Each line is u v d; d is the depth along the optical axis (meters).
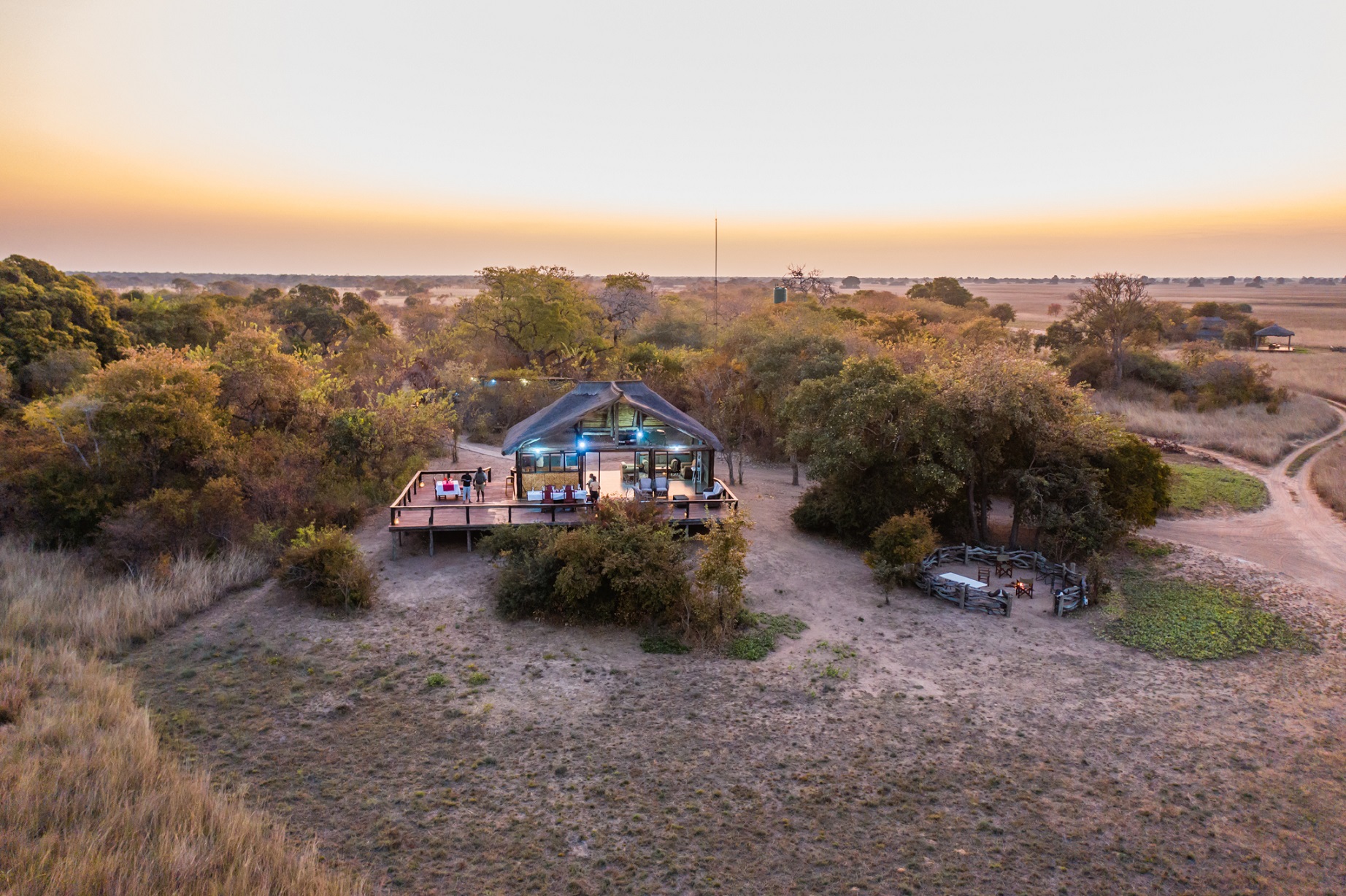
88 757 13.55
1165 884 11.47
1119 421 29.58
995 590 22.41
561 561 21.31
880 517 26.77
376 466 32.00
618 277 75.69
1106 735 15.68
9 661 17.05
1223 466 40.06
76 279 48.84
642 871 11.61
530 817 12.86
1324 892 11.33
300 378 34.44
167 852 11.04
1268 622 21.47
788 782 13.94
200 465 27.00
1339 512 32.22
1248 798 13.62
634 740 15.27
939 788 13.80
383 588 22.70
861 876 11.55
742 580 23.58
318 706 16.38
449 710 16.30
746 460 41.12
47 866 10.48
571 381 48.62
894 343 49.41
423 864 11.70
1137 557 26.84
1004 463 27.52
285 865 11.26
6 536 25.47
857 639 20.16
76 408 27.38
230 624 20.36
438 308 86.81
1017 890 11.30
